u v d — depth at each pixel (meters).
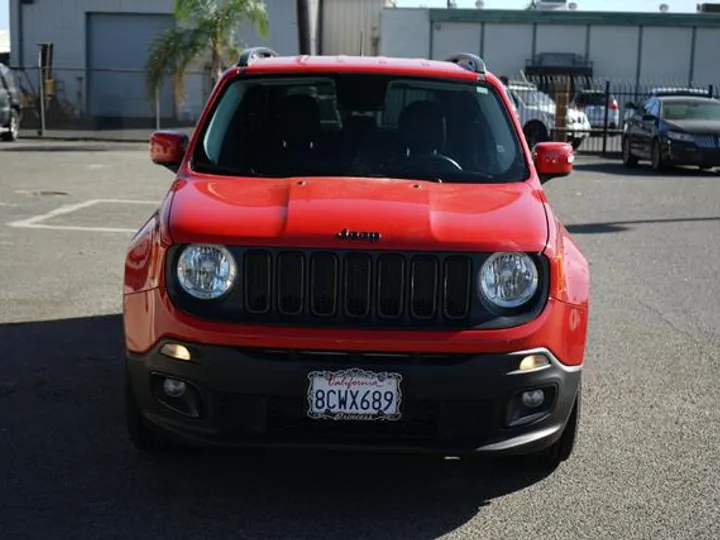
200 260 4.33
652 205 16.05
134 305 4.51
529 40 41.03
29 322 7.65
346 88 5.72
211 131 5.56
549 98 30.16
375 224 4.35
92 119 34.59
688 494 4.76
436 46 40.50
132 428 4.91
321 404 4.19
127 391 4.80
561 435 4.86
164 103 35.75
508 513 4.53
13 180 17.83
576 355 4.50
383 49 40.16
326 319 4.28
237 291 4.30
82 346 7.02
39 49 35.34
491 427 4.31
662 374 6.74
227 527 4.32
